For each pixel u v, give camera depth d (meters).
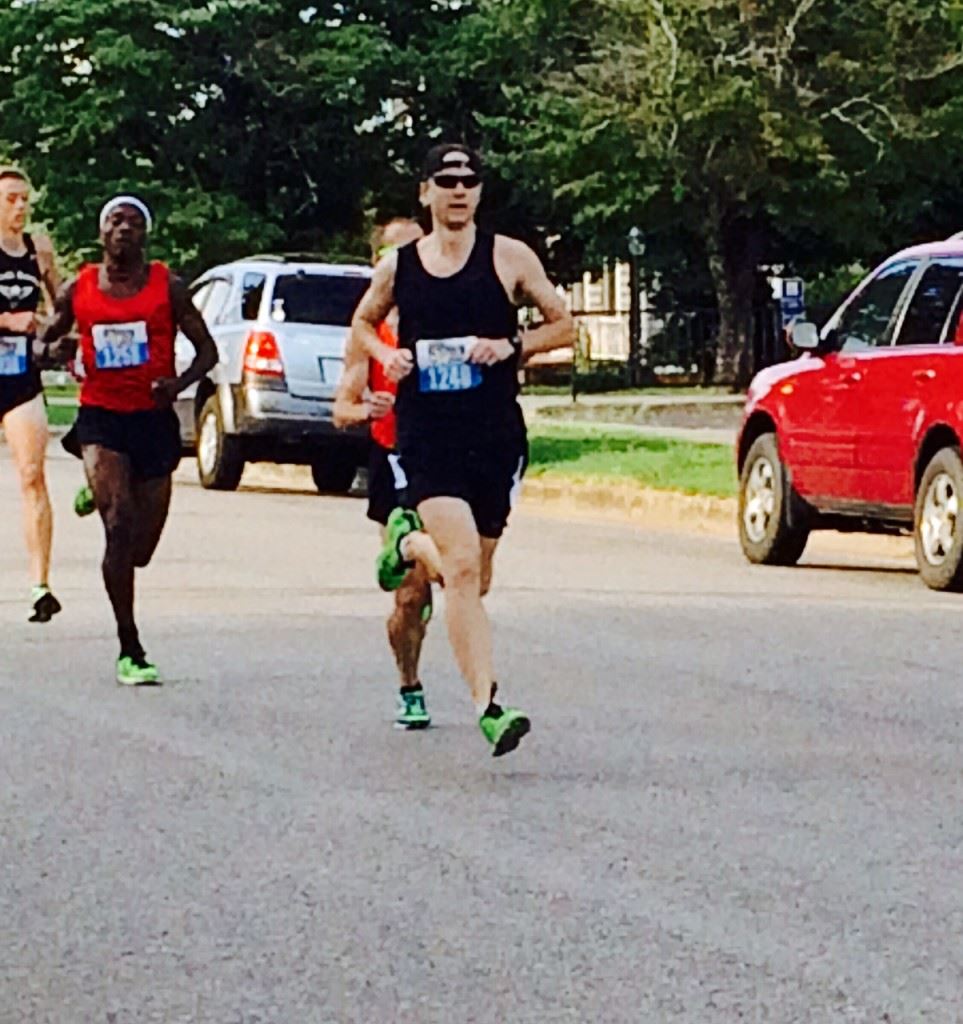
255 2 54.84
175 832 9.02
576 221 56.84
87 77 55.56
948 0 53.84
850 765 10.46
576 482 26.72
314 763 10.45
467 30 57.25
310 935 7.47
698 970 7.03
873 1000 6.71
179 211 55.22
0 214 14.38
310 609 15.88
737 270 57.88
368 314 10.45
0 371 14.62
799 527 19.41
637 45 53.91
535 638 14.62
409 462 10.31
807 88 52.91
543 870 8.37
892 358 18.16
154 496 12.82
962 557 17.31
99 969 7.08
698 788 9.90
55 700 12.17
